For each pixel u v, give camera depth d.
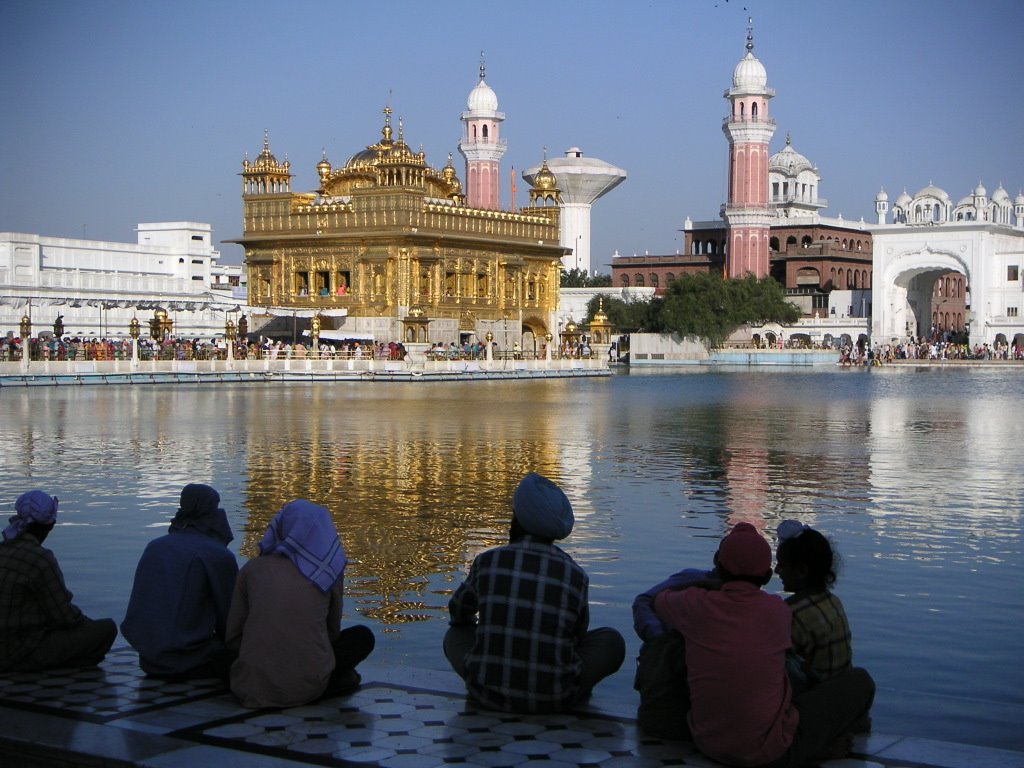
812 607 10.94
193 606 12.21
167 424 45.09
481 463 33.12
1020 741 11.50
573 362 100.94
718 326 138.75
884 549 21.05
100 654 12.83
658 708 10.44
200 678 12.21
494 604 10.98
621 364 139.00
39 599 12.46
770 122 158.62
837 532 22.72
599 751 10.17
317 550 11.42
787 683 9.91
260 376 82.38
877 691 13.03
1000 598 17.42
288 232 105.25
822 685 10.25
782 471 32.03
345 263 102.25
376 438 40.22
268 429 43.28
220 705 11.33
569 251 115.12
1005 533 22.66
